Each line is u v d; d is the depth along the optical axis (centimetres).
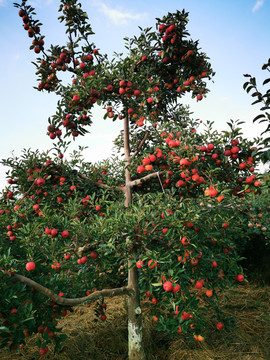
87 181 371
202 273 283
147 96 331
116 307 430
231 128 296
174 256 263
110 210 304
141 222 251
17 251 318
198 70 371
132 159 346
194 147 294
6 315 227
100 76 324
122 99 344
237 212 362
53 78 363
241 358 299
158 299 285
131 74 336
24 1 339
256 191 275
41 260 290
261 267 519
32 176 328
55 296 250
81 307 445
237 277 291
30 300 252
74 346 333
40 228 297
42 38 359
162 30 353
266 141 183
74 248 281
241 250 522
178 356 308
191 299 262
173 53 363
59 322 397
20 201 334
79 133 371
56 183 368
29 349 331
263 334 342
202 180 274
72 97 335
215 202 300
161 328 277
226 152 292
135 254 282
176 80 379
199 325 273
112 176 430
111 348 330
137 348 297
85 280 356
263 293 452
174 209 271
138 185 371
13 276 237
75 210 300
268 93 183
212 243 299
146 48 369
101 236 270
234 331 347
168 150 299
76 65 365
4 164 352
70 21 338
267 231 434
